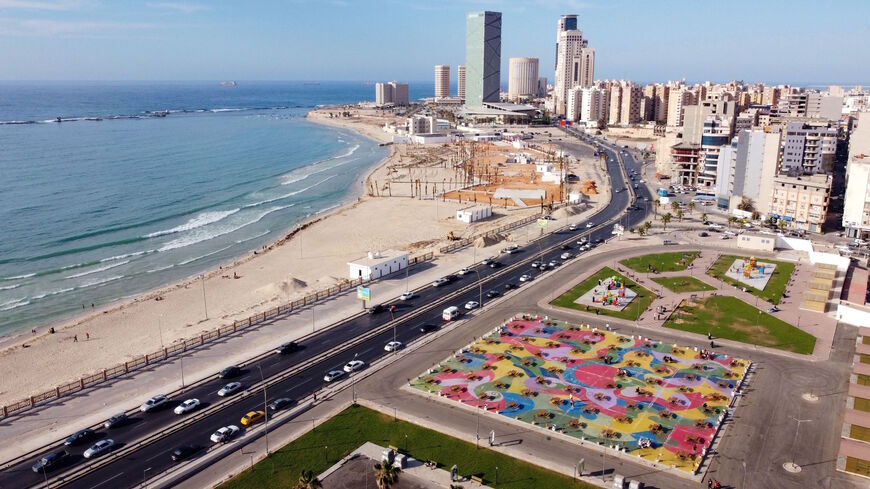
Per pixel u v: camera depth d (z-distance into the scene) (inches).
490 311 6215.6
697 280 7081.7
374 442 3897.6
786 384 4626.0
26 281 7588.6
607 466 3636.8
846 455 3553.2
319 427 4082.2
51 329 5989.2
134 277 7795.3
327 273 7672.2
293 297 6697.8
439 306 6363.2
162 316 6294.3
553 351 5221.5
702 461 3686.0
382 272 7342.5
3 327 6215.6
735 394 4478.3
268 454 3762.3
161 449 3831.2
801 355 5118.1
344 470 3587.6
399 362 5064.0
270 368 4960.6
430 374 4835.1
